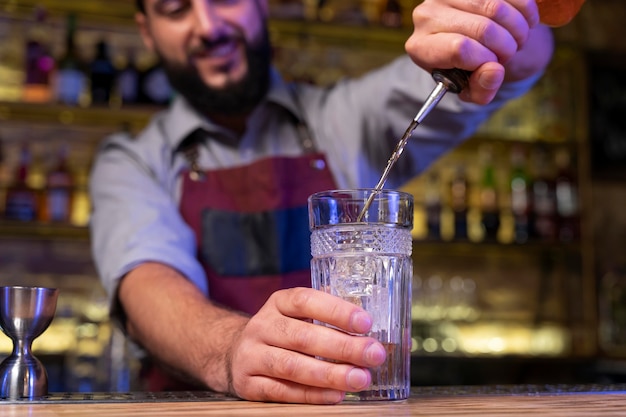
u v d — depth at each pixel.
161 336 1.23
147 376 1.68
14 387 0.91
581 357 3.16
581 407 0.76
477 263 3.51
